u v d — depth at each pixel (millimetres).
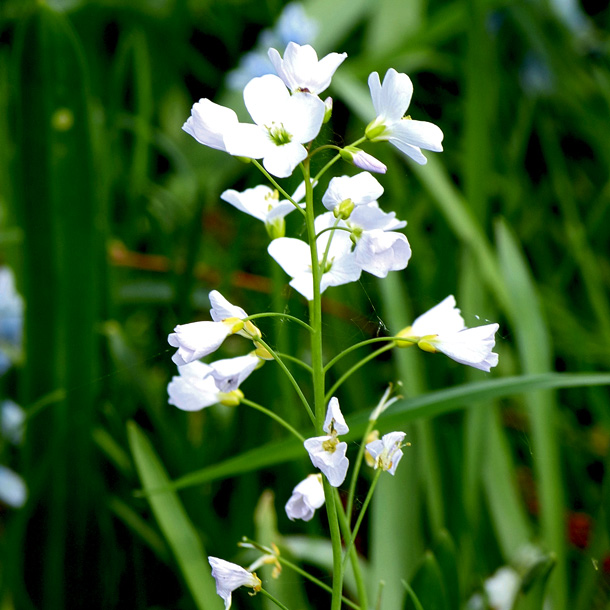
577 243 681
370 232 379
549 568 430
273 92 370
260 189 396
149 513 497
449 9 725
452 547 432
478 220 586
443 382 561
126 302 638
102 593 483
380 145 725
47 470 476
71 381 480
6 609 473
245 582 377
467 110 584
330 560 468
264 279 664
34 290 480
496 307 621
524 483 602
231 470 432
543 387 426
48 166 482
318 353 378
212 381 396
